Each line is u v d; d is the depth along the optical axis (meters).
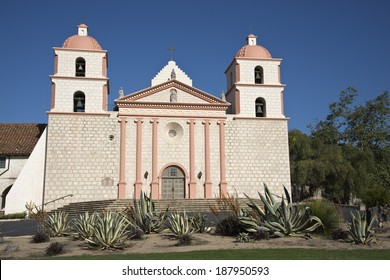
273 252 13.45
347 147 47.34
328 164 43.50
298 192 45.84
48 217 21.83
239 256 12.70
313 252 13.44
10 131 41.28
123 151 37.00
